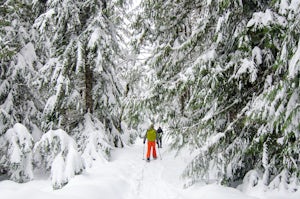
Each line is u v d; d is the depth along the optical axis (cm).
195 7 1039
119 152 1476
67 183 957
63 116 1412
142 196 898
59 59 1353
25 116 1364
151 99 1030
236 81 814
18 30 1355
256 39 804
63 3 1298
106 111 1547
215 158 861
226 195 739
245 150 818
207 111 952
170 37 1090
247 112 771
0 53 1177
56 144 1119
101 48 1319
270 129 711
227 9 834
